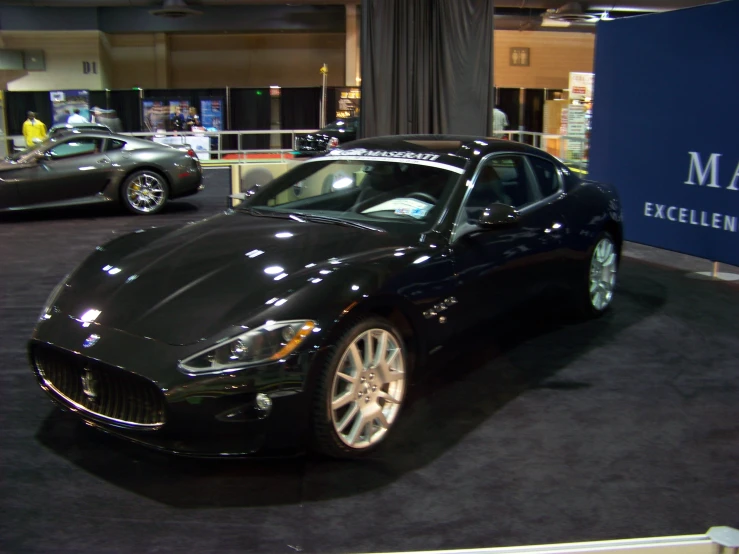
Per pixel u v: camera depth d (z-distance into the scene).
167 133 17.06
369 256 3.21
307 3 24.30
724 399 3.69
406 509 2.65
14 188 9.32
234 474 2.90
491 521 2.57
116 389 2.80
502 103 21.00
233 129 20.31
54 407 3.53
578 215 4.56
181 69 27.19
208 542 2.44
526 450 3.12
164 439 2.71
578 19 20.19
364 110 8.45
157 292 3.02
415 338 3.29
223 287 2.98
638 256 7.20
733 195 5.66
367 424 3.02
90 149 9.84
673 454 3.10
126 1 22.28
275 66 27.27
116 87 26.66
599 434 3.28
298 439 2.80
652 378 3.95
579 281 4.64
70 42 24.95
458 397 3.67
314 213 3.87
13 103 19.81
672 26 6.02
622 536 2.48
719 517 2.61
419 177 3.90
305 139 19.11
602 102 6.82
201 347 2.67
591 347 4.43
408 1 8.20
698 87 5.85
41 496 2.71
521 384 3.85
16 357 4.25
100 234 8.43
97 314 2.97
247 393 2.64
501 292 3.83
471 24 8.33
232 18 24.95
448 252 3.48
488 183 3.96
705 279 6.22
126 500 2.70
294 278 2.97
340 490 2.78
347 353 2.88
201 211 10.44
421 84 8.43
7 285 5.97
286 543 2.43
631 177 6.59
